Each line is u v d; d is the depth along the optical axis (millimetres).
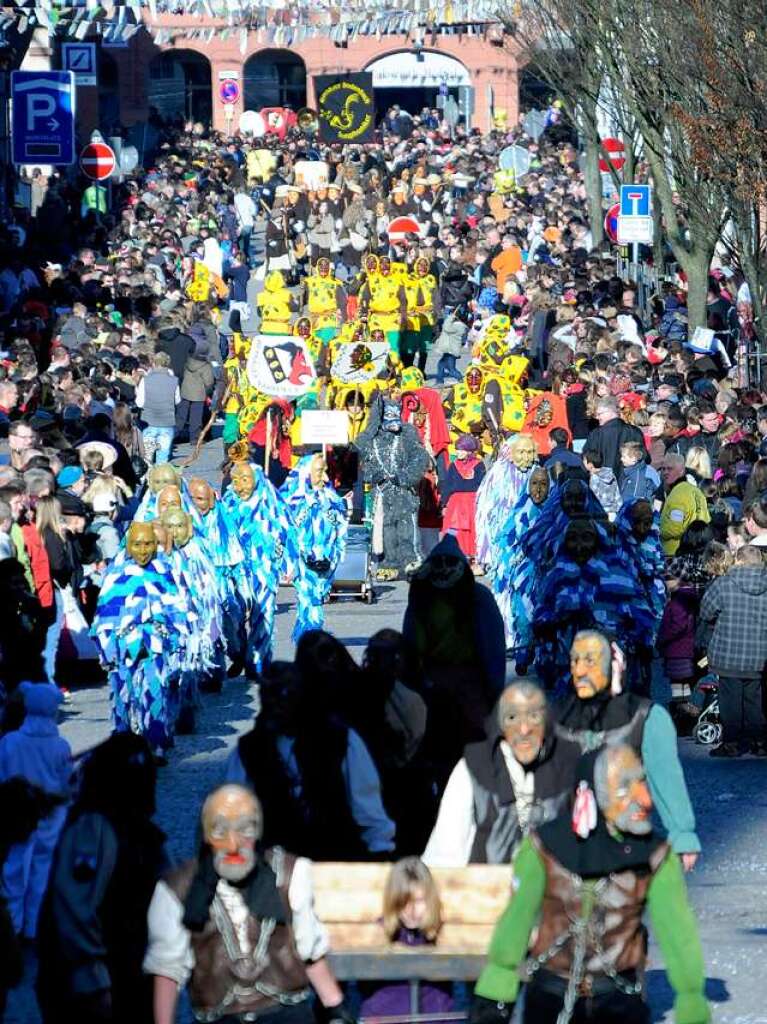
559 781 18328
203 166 137375
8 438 48906
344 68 192625
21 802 22125
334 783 19359
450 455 57188
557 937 15773
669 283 84750
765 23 65625
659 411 51031
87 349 69312
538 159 147375
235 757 19562
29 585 31469
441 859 18359
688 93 68750
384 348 56344
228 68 192125
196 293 93312
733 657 32188
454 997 19219
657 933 15859
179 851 26359
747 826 27781
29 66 128125
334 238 105500
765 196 67500
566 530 33156
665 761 19062
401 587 52094
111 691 31734
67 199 110625
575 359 68062
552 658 33344
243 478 38125
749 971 21219
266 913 15797
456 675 25234
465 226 112062
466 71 190750
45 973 18219
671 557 40938
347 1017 16016
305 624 40531
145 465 58500
